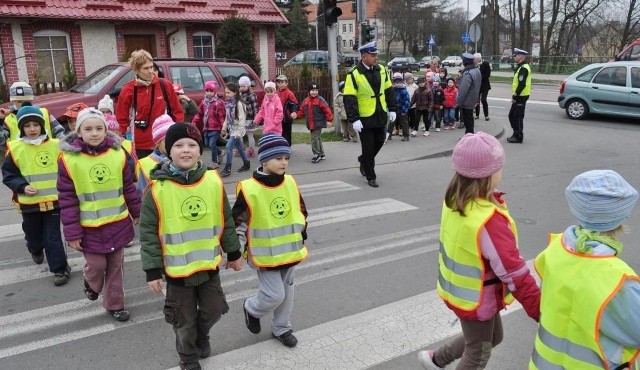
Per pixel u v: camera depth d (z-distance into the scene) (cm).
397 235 596
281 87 1046
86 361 354
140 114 595
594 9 4350
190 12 1833
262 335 384
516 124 1182
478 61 1460
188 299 324
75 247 388
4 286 474
